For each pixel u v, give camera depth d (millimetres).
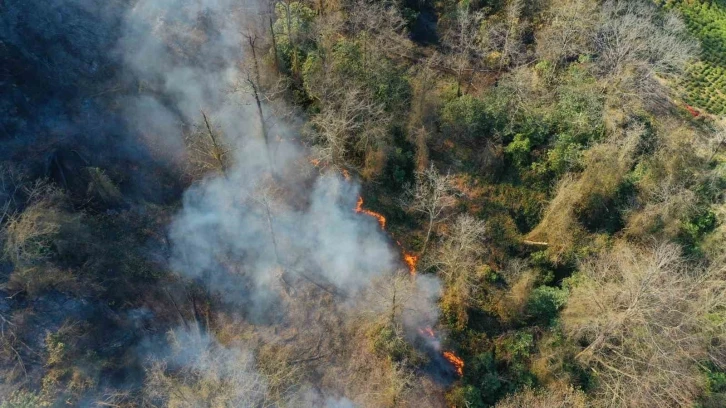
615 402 36875
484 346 42094
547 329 42344
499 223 48938
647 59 54875
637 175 49531
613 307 37344
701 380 37906
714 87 63281
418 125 50219
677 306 37781
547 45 54844
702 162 50219
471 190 50281
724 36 67688
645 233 46750
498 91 52469
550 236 46969
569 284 45062
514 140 51594
